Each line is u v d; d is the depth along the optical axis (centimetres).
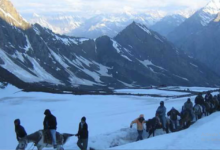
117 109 3441
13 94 4862
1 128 2297
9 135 2048
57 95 4934
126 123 2280
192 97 4894
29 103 3903
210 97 2655
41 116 2900
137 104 4022
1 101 4050
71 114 2994
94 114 3000
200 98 2394
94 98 4719
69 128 2178
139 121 1680
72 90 7131
